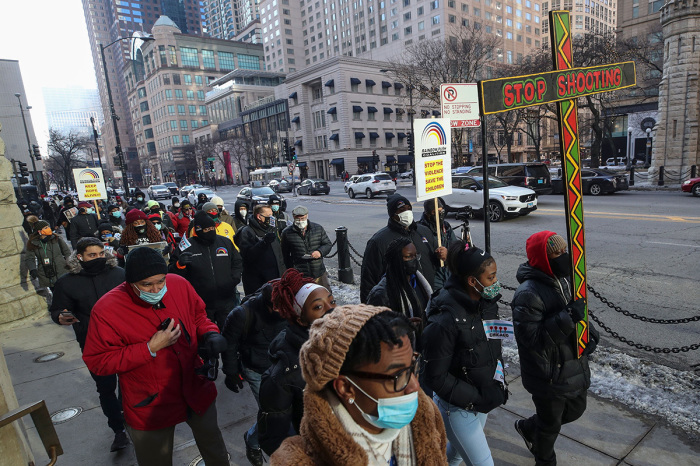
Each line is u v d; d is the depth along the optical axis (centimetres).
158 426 230
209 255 428
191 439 338
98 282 324
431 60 3094
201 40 11106
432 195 390
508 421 326
